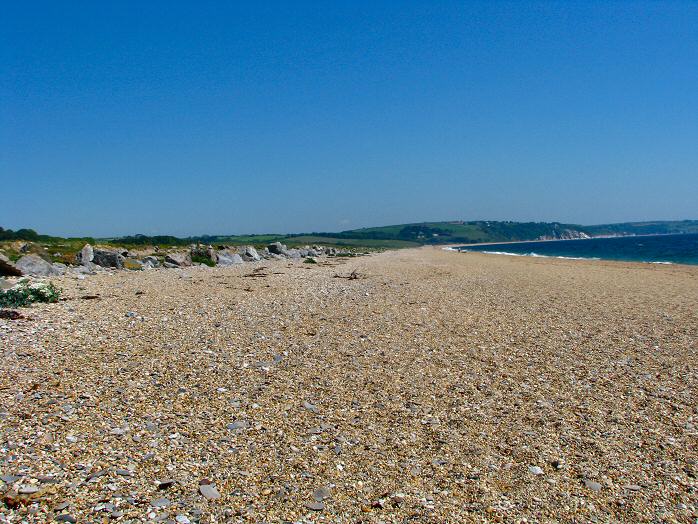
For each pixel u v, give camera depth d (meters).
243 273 36.22
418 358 13.27
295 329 16.25
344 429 8.88
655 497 6.92
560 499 6.86
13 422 8.42
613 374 12.13
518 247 195.50
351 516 6.37
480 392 10.84
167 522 6.00
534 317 19.30
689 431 8.96
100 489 6.56
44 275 29.80
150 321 16.73
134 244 69.62
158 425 8.66
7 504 6.06
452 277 37.50
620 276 39.34
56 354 12.52
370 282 32.00
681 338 15.88
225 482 6.98
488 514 6.49
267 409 9.62
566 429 9.02
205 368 11.85
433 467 7.65
